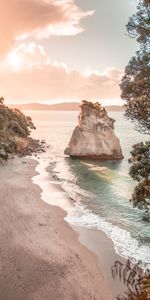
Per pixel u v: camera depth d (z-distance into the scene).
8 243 23.06
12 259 20.77
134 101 16.06
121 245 24.69
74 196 38.19
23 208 31.61
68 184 44.06
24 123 86.62
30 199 35.25
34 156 68.69
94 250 23.70
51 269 20.19
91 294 18.02
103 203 35.47
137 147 18.20
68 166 58.19
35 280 18.77
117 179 47.44
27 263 20.55
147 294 12.98
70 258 21.97
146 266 20.89
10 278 18.62
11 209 30.77
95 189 41.56
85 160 65.44
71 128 168.12
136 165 17.92
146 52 16.92
